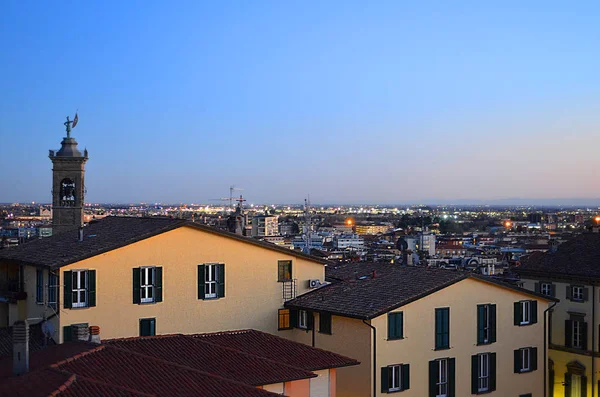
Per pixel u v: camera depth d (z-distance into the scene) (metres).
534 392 53.22
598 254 62.56
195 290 48.09
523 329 53.00
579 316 61.12
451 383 48.53
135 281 45.66
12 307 47.47
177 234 47.44
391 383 45.97
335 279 56.25
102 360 32.53
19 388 27.73
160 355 37.41
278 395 31.73
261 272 51.22
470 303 50.06
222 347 39.47
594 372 59.50
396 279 51.69
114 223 52.88
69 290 43.16
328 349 48.38
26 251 49.78
